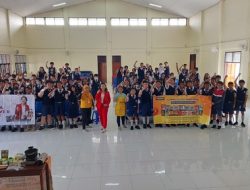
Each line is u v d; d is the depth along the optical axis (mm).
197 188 3570
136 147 5223
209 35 14500
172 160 4547
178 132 6273
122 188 3596
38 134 6180
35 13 16531
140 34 17641
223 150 5008
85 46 17484
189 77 9570
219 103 6457
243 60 10852
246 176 3922
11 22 14445
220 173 4027
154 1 15359
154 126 6828
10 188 2672
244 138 5746
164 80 8578
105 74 17984
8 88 6723
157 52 17812
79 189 3576
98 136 5992
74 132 6328
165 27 17656
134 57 17812
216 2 13180
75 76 9805
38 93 6516
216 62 13539
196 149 5074
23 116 6414
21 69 15875
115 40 17594
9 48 14086
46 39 17109
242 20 10859
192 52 17203
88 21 17281
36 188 2695
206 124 6629
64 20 17031
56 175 4000
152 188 3582
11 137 5969
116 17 17375
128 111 6613
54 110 6613
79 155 4812
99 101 6293
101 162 4484
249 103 9789
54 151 5027
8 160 2822
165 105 6695
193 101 6688
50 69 10430
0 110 6348
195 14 16344
